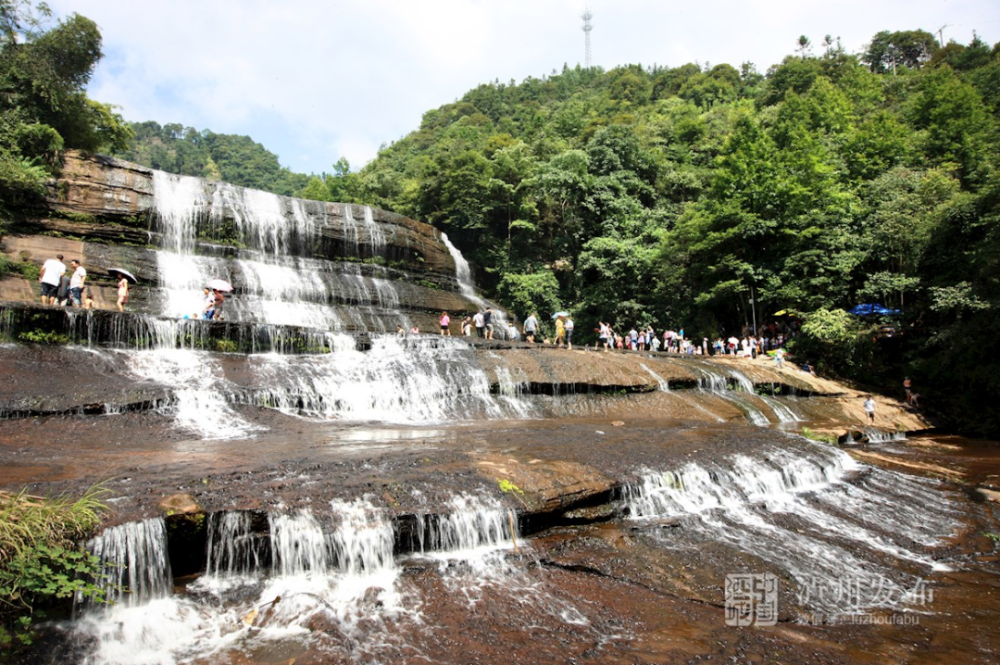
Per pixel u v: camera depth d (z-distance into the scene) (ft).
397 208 173.99
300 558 22.72
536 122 267.18
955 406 83.87
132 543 19.93
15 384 40.50
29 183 73.72
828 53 269.44
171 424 40.37
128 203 85.20
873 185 116.06
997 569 30.09
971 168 125.80
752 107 234.38
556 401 62.80
